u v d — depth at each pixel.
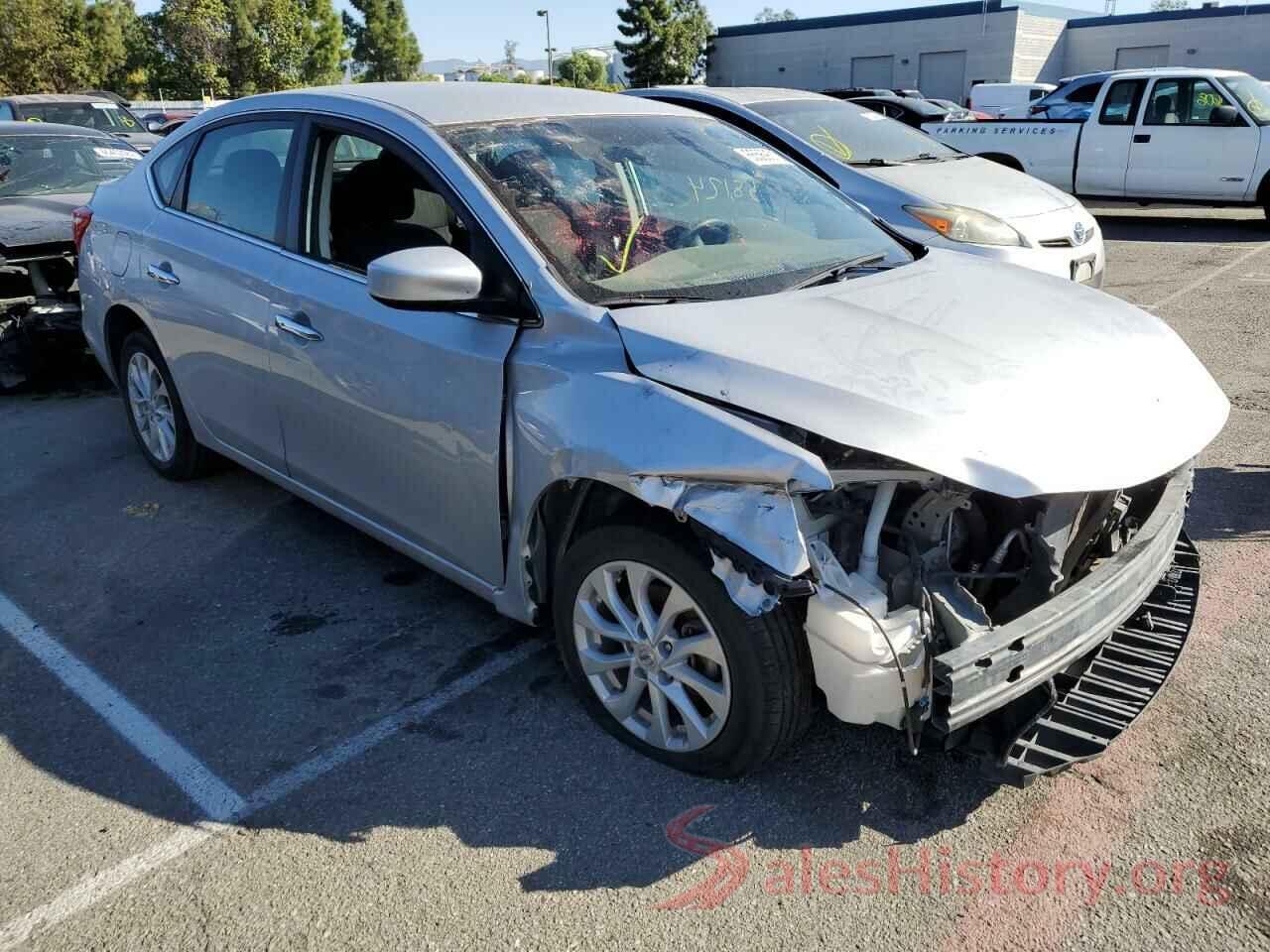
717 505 2.46
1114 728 2.70
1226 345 7.17
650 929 2.39
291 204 3.82
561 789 2.85
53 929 2.43
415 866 2.60
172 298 4.38
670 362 2.68
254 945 2.37
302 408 3.75
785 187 3.88
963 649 2.35
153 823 2.77
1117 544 3.04
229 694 3.34
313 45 53.81
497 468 3.01
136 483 5.15
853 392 2.51
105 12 58.84
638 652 2.87
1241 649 3.45
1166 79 13.07
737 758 2.73
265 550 4.36
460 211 3.16
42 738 3.14
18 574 4.21
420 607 3.87
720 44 50.09
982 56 42.06
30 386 6.82
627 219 3.27
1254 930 2.34
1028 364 2.76
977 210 6.65
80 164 7.73
